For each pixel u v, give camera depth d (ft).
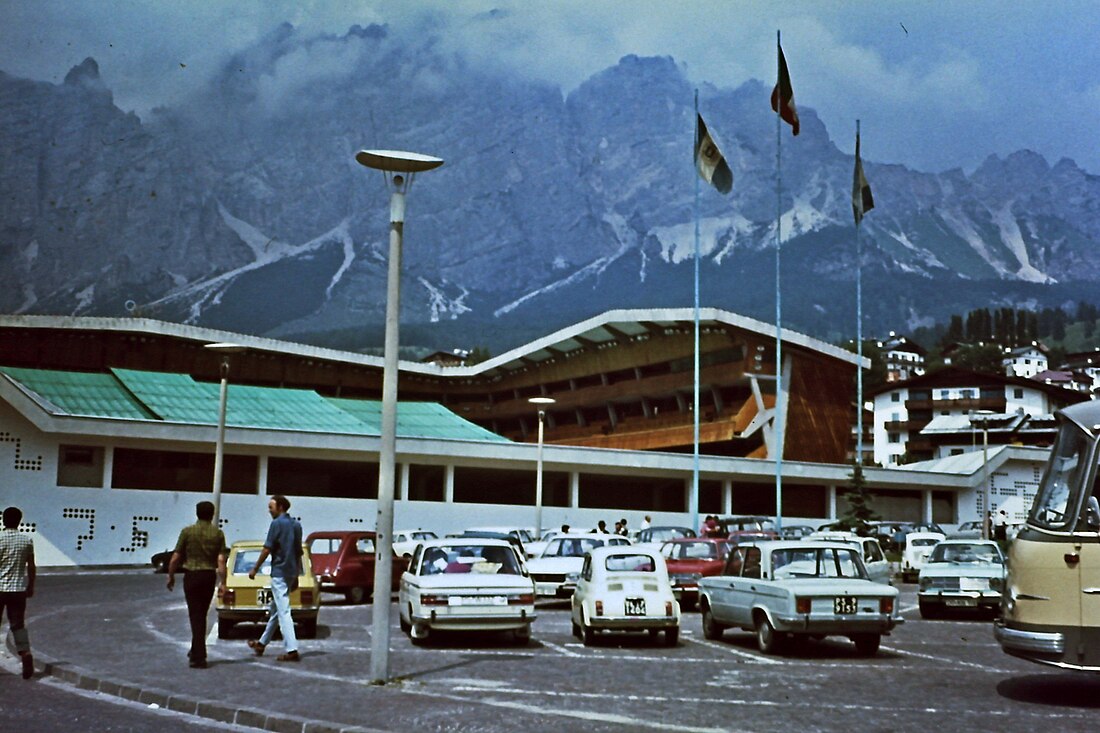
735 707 38.78
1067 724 35.40
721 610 62.49
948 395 377.30
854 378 257.96
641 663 52.26
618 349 282.77
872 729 34.32
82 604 85.51
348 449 177.27
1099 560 38.63
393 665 50.16
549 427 334.24
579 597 63.46
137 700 40.52
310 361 291.79
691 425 263.29
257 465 179.22
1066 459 40.83
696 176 176.45
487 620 58.95
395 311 46.16
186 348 264.11
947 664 52.49
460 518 187.42
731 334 248.11
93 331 246.68
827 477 217.56
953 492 237.66
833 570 57.82
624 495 249.34
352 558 92.43
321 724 34.06
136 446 160.45
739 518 165.48
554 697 40.73
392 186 47.06
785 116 172.45
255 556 62.03
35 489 152.05
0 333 244.01
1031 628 39.52
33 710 37.29
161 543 159.53
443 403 340.39
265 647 52.75
